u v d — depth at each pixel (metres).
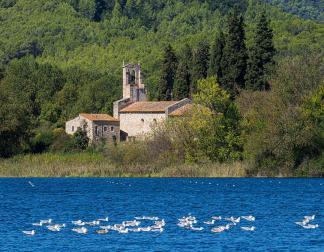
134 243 188.25
